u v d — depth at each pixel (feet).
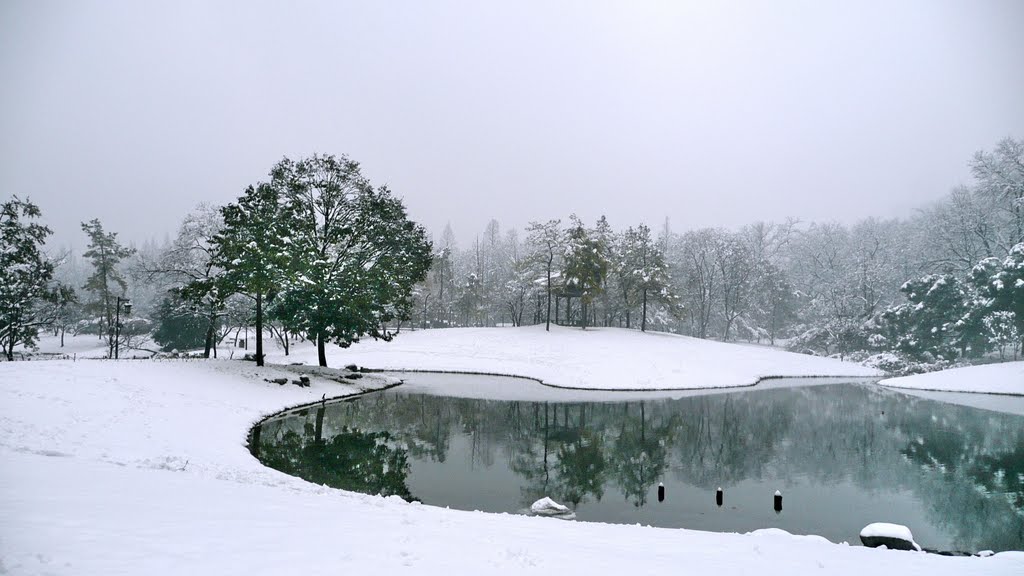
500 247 405.39
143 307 276.00
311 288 118.11
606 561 23.52
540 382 150.10
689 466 65.16
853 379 173.17
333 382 120.16
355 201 137.49
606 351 185.47
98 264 204.74
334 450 68.95
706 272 287.07
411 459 66.18
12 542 18.63
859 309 250.78
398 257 141.90
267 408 88.43
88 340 236.63
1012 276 162.40
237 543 21.24
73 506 24.14
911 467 64.85
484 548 23.89
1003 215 203.21
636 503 51.03
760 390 141.90
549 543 26.53
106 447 47.88
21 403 57.31
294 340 212.84
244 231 111.86
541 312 290.15
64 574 16.28
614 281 257.96
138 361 95.30
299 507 29.73
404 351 190.49
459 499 50.93
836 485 57.62
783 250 344.08
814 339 249.55
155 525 22.58
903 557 29.07
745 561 25.40
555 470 62.54
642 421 95.04
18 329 133.80
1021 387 133.59
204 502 27.99
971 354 186.80
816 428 89.92
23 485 27.32
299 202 127.34
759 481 59.00
